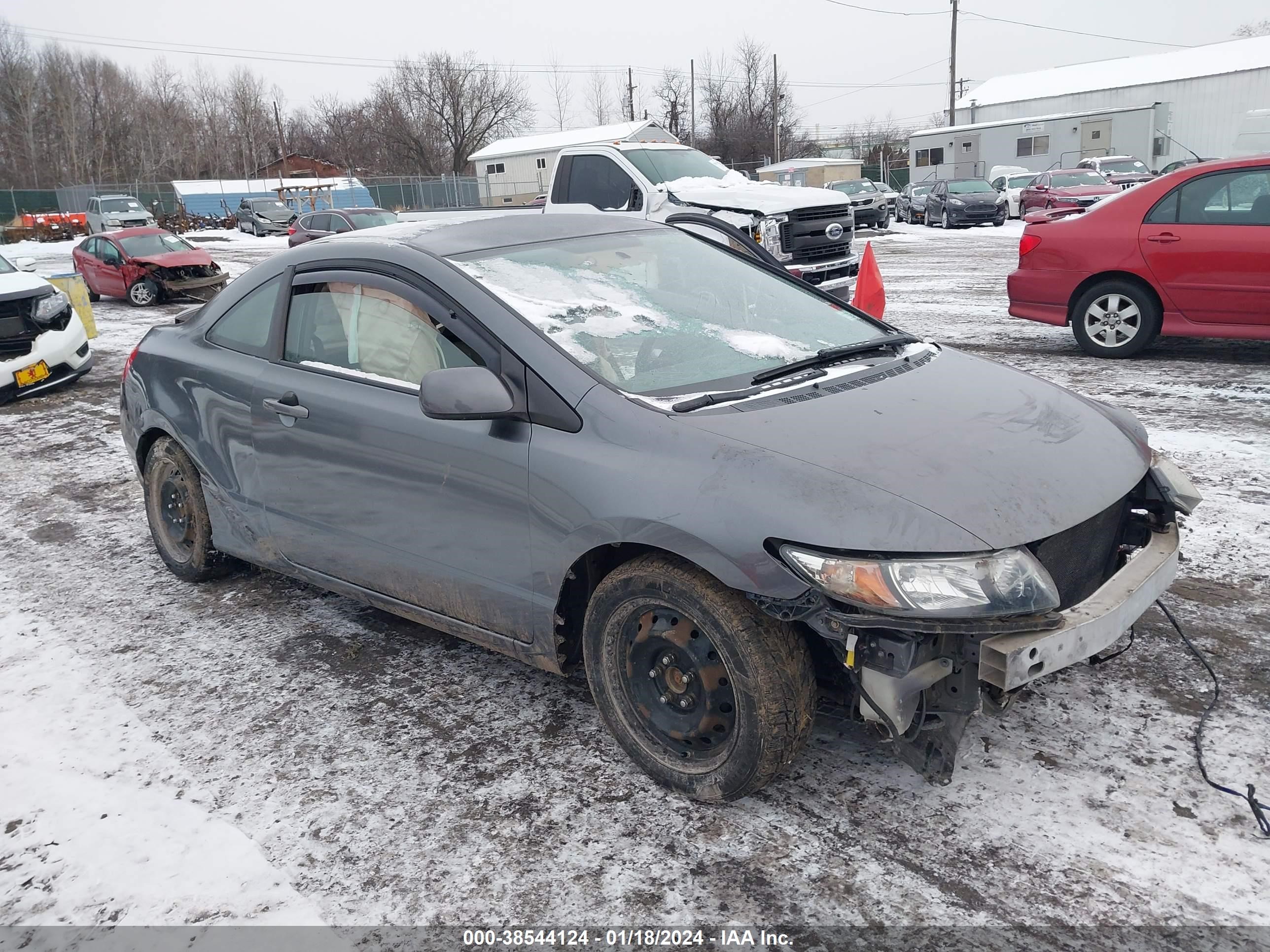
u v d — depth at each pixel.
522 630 3.03
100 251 17.69
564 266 3.44
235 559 4.59
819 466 2.48
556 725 3.19
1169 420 6.15
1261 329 7.39
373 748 3.12
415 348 3.24
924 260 18.81
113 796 2.94
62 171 79.38
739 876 2.43
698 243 3.99
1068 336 9.39
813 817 2.63
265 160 83.06
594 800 2.77
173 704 3.48
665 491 2.56
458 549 3.11
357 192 54.56
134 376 4.55
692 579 2.55
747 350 3.22
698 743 2.70
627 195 10.92
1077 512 2.52
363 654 3.79
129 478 6.46
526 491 2.85
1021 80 50.53
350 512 3.45
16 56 77.88
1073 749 2.83
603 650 2.84
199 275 17.28
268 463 3.75
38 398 9.34
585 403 2.80
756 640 2.47
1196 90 40.97
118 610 4.34
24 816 2.87
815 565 2.32
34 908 2.48
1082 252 8.03
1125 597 2.50
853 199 28.39
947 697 2.40
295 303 3.76
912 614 2.25
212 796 2.91
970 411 2.87
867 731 2.72
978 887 2.33
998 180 32.47
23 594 4.59
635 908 2.35
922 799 2.66
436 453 3.08
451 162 70.88
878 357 3.34
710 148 67.44
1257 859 2.35
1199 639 3.41
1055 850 2.43
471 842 2.63
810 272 10.17
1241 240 7.30
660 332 3.19
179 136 84.25
